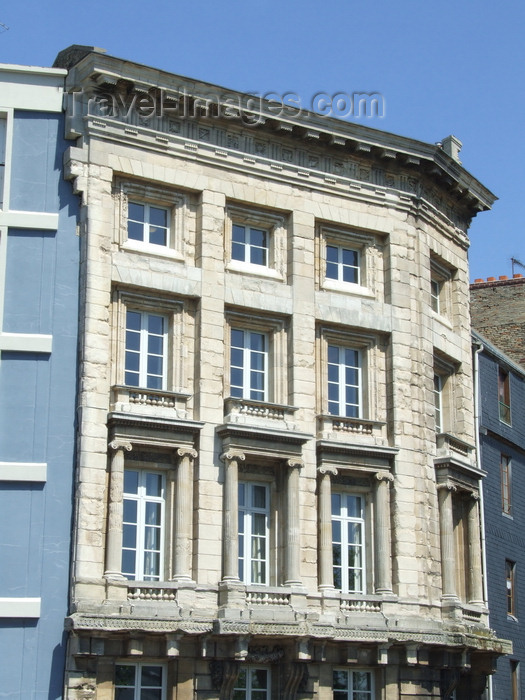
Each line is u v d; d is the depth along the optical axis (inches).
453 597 1648.6
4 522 1348.4
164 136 1519.4
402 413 1646.2
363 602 1545.3
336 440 1558.8
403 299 1691.7
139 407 1430.9
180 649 1395.2
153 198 1519.4
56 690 1316.4
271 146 1619.1
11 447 1371.8
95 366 1408.7
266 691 1477.6
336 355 1643.7
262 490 1526.8
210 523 1446.9
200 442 1460.4
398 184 1729.8
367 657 1526.8
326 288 1627.7
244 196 1574.8
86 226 1441.9
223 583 1427.2
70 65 1551.4
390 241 1699.1
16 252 1427.2
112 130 1483.8
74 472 1379.2
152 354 1489.9
